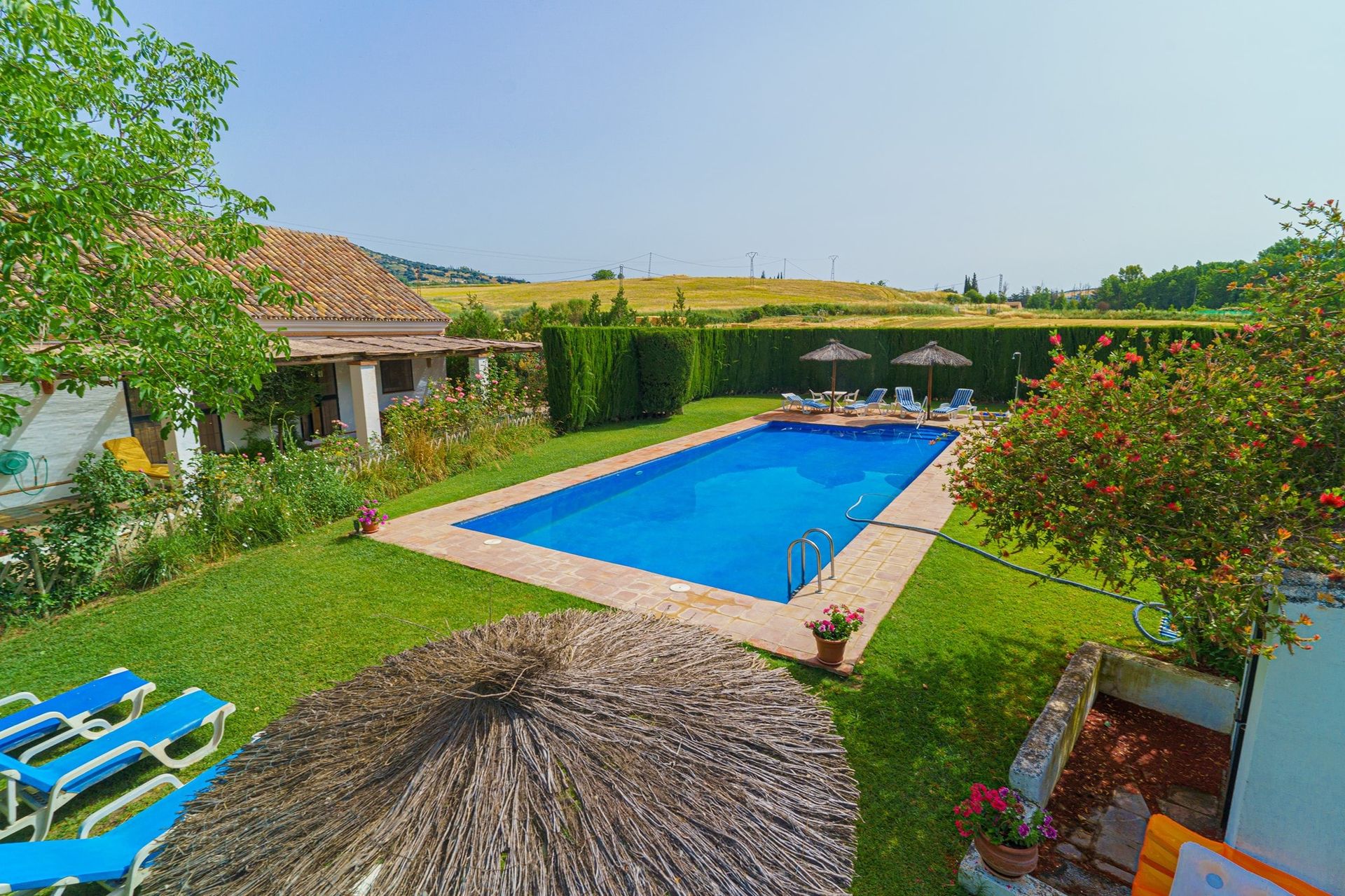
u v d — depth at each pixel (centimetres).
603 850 181
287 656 620
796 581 866
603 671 243
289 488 1008
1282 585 319
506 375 1977
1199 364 445
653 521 1226
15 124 397
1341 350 406
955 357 2177
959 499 529
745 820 202
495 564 864
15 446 1079
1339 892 319
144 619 697
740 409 2527
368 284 1991
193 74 577
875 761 464
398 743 213
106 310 481
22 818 425
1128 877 372
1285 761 326
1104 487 402
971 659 606
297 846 187
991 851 351
